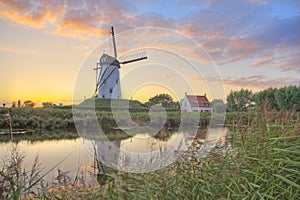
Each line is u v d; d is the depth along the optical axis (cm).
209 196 184
